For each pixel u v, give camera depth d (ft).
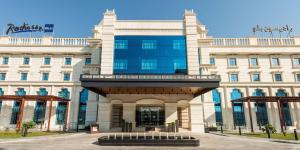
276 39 141.69
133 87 90.84
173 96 111.55
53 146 54.80
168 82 89.25
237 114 132.16
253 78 136.98
